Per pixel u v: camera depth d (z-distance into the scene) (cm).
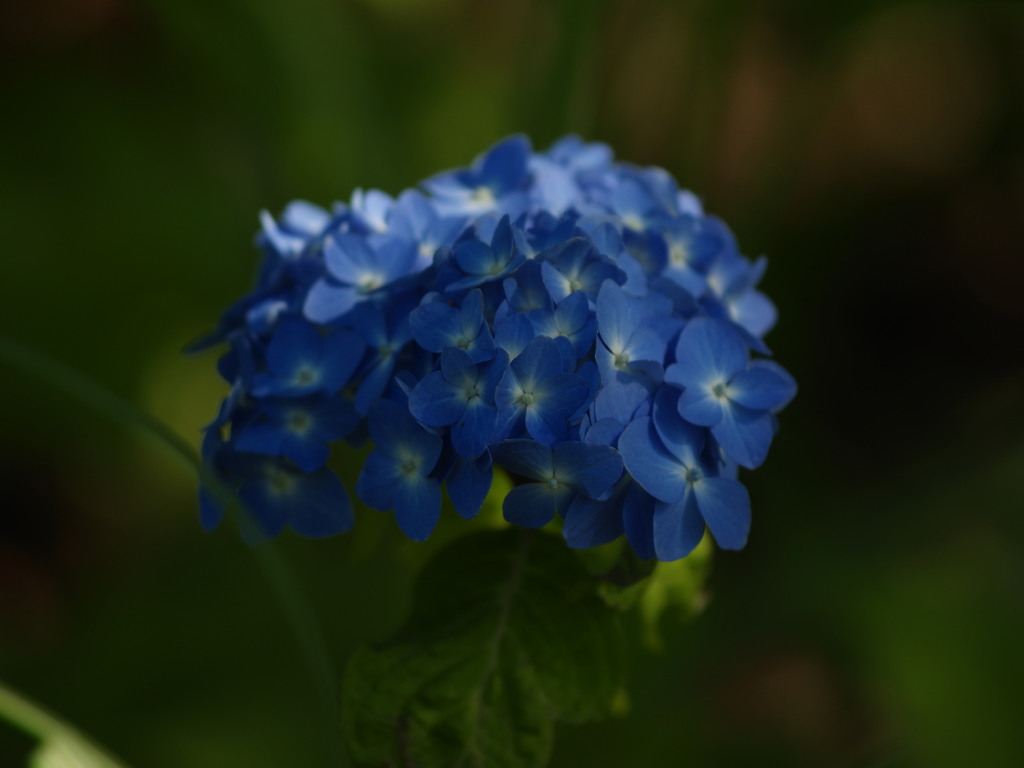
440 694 79
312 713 105
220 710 106
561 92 110
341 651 108
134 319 135
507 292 75
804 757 113
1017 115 160
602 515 75
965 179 160
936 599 90
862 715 119
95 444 135
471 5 150
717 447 77
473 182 81
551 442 74
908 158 163
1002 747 85
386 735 79
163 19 129
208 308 137
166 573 119
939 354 149
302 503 78
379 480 75
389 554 109
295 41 129
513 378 74
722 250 79
